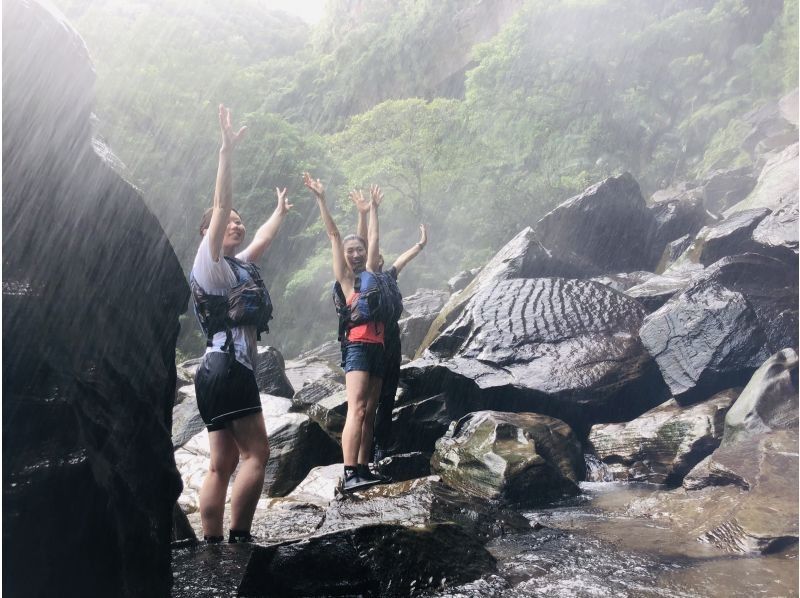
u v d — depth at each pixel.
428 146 30.39
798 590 2.58
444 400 6.90
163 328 2.47
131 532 2.01
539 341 7.18
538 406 6.48
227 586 2.79
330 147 36.56
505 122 30.25
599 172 27.64
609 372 6.57
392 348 5.16
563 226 11.23
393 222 32.00
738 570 2.84
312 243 35.59
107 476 1.88
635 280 10.21
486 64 30.86
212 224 3.40
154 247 2.40
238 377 3.45
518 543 3.42
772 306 6.29
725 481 4.14
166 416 2.52
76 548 1.71
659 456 5.46
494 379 6.70
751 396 4.79
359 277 4.64
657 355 6.38
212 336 3.49
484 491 4.83
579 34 30.08
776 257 7.65
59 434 1.68
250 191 34.66
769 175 13.01
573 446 5.66
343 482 4.41
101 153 2.18
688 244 11.53
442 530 3.00
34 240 1.78
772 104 26.58
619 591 2.65
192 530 3.68
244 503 3.52
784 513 3.33
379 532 2.81
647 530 3.63
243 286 3.51
